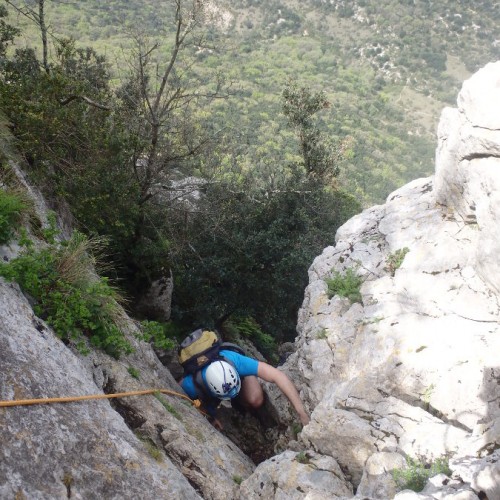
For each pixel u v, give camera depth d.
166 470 3.98
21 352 3.79
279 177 13.54
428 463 4.20
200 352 6.03
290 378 6.52
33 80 7.52
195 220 11.65
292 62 89.06
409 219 6.72
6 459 3.14
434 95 93.44
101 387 4.59
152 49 9.51
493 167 5.14
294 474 4.48
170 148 9.19
